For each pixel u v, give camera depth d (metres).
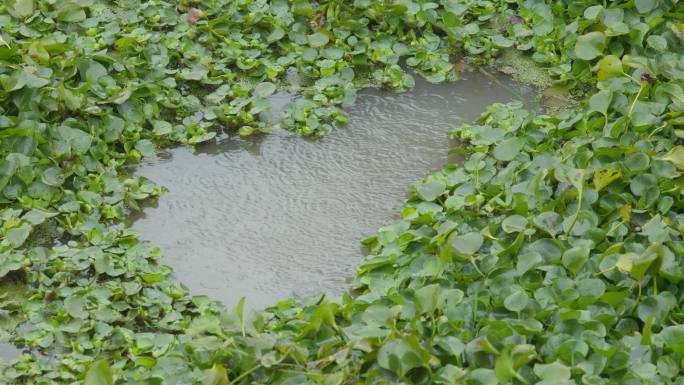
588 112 4.41
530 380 2.99
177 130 4.66
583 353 3.05
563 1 5.42
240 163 4.54
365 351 3.08
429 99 4.99
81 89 4.47
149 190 4.27
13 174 4.07
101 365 2.92
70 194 4.11
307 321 3.33
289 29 5.28
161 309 3.61
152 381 3.15
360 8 5.33
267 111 4.81
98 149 4.37
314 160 4.55
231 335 3.25
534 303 3.26
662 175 3.87
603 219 3.79
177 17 5.34
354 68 5.19
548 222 3.66
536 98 4.93
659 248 3.18
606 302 3.28
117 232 4.00
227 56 5.09
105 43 5.05
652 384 2.93
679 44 4.88
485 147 4.37
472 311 3.29
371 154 4.59
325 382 2.93
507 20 5.45
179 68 5.06
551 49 5.21
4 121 4.23
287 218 4.19
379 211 4.23
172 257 3.97
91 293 3.60
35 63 4.52
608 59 4.55
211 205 4.27
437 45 5.27
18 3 5.10
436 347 3.10
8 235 3.82
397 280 3.61
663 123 4.22
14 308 3.63
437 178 4.23
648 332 3.06
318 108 4.84
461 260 3.55
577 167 4.02
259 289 3.81
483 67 5.22
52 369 3.36
